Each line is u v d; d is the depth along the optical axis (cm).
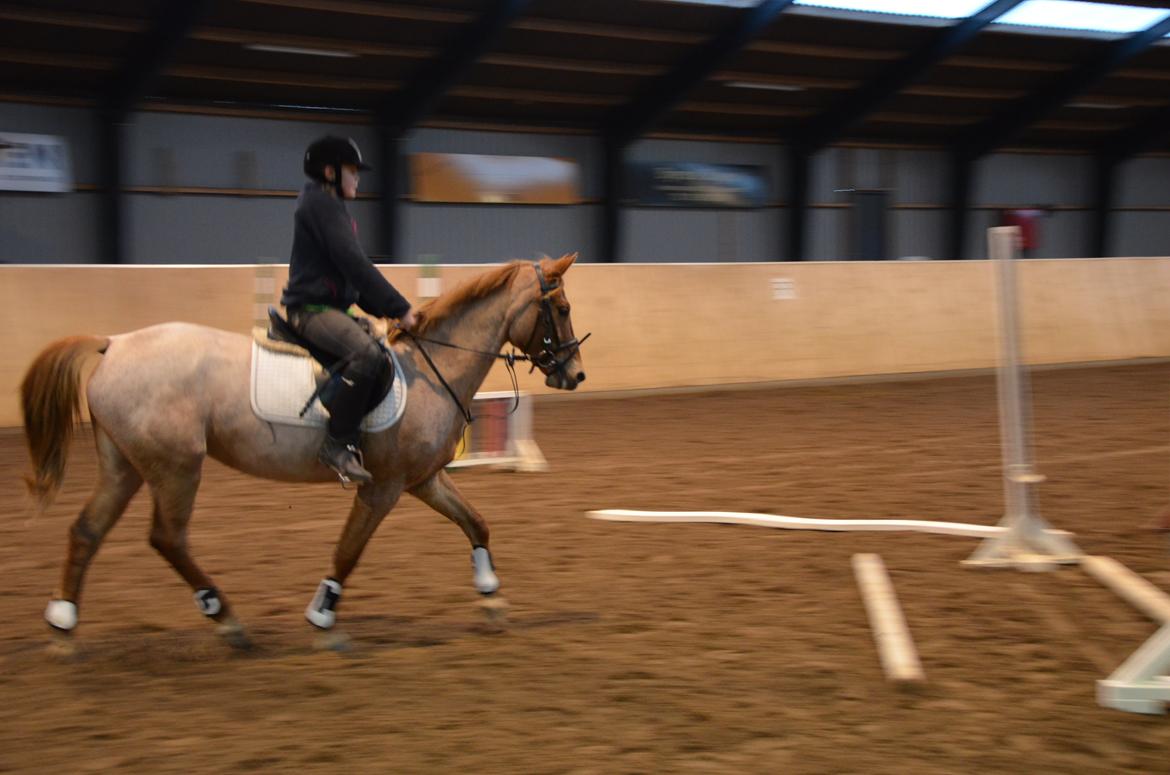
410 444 554
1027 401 1413
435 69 2398
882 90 2788
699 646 549
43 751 421
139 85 2220
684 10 2395
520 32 2361
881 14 2550
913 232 3198
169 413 520
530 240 2766
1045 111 3000
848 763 410
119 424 519
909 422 1323
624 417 1366
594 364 1544
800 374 1678
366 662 530
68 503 897
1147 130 3288
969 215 3247
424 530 800
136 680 504
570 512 859
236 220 2466
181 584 663
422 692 487
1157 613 575
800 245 3050
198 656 540
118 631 577
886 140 3127
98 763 409
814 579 673
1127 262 1981
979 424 1302
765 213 3014
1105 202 3438
